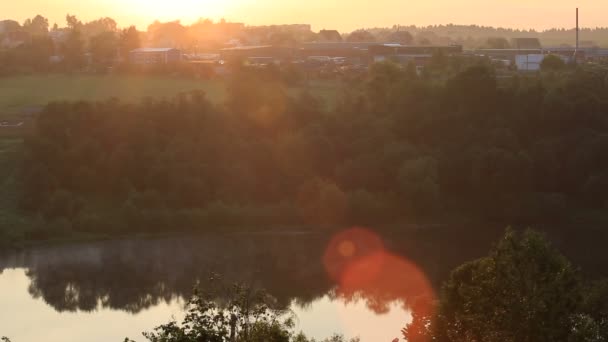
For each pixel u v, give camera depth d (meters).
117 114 95.31
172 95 119.38
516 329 32.09
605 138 95.44
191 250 78.81
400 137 101.69
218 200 88.62
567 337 32.16
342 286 69.44
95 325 60.69
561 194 93.38
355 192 90.00
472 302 34.62
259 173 93.44
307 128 99.00
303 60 169.62
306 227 87.06
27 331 59.50
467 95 104.25
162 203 87.19
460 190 95.12
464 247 81.69
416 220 89.94
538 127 102.06
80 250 78.25
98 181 89.31
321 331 57.72
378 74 120.00
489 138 98.12
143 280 70.50
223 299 35.16
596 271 75.12
